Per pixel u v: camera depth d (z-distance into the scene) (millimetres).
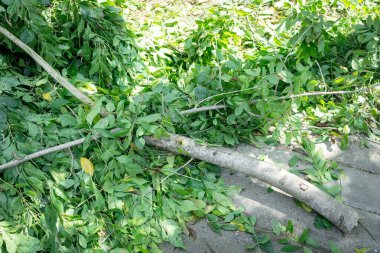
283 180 2748
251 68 3518
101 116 2936
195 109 3148
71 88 2941
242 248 2596
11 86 2805
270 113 3102
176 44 4066
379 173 3090
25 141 2668
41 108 2963
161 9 4609
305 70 3160
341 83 3650
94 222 2555
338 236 2646
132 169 2744
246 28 4086
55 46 3143
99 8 3451
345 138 3186
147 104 3184
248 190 2928
